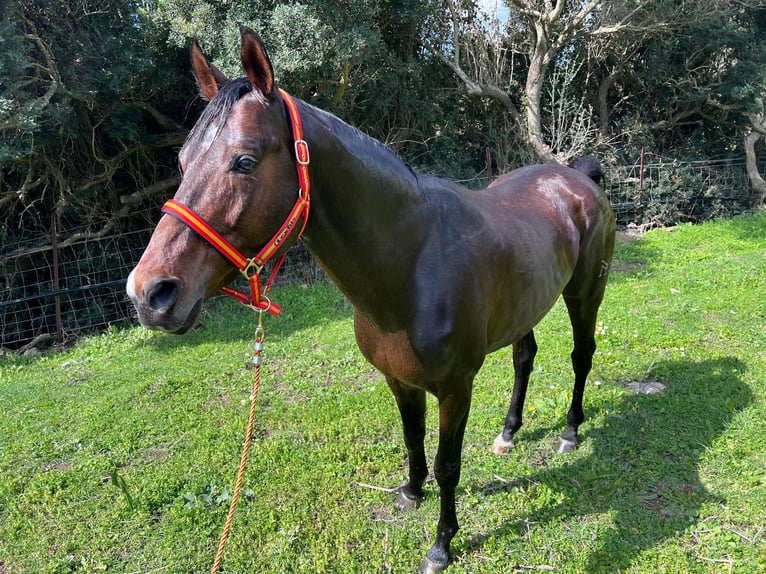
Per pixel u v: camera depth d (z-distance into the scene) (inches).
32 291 245.1
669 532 90.4
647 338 167.2
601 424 122.0
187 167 49.0
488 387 142.9
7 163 219.6
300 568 87.8
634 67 402.9
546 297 90.6
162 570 89.6
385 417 130.6
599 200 109.7
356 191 59.6
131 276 46.3
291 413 136.6
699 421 119.3
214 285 50.6
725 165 390.6
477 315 72.4
